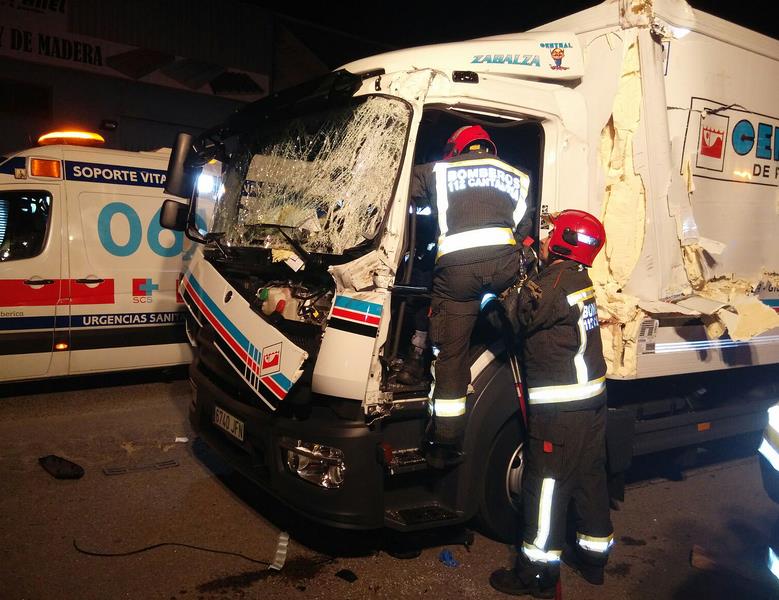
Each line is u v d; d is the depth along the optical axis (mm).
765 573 3818
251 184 4152
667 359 4172
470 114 3686
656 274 3963
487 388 3656
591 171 4008
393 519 3438
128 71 11016
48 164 6129
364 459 3244
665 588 3633
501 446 3824
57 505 4172
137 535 3850
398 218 3250
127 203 6461
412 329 3820
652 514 4562
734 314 4047
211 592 3328
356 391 3168
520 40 3898
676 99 4176
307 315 3320
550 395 3416
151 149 11555
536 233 3834
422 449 3533
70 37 10391
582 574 3703
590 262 3557
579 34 4168
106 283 6312
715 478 5301
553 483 3412
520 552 3533
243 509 4250
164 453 5113
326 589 3418
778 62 4887
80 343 6199
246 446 3717
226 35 11992
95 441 5285
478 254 3254
